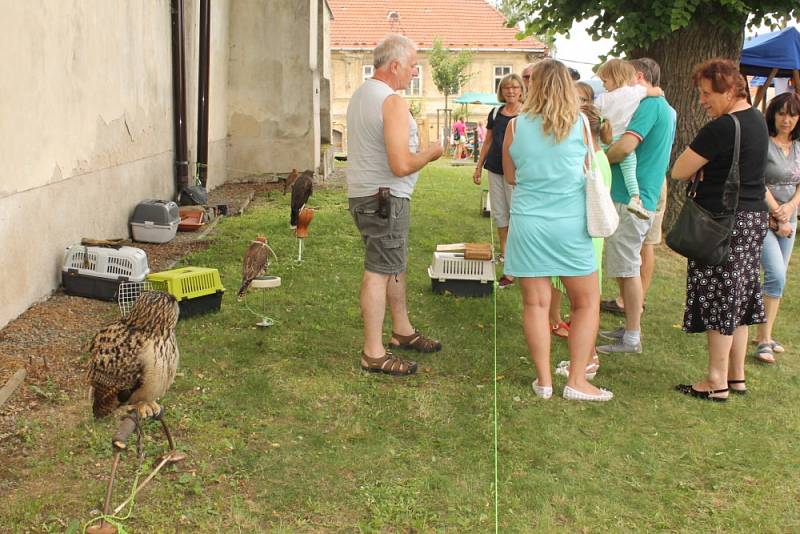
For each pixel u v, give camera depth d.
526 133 4.93
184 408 4.78
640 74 6.01
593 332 5.21
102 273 6.81
